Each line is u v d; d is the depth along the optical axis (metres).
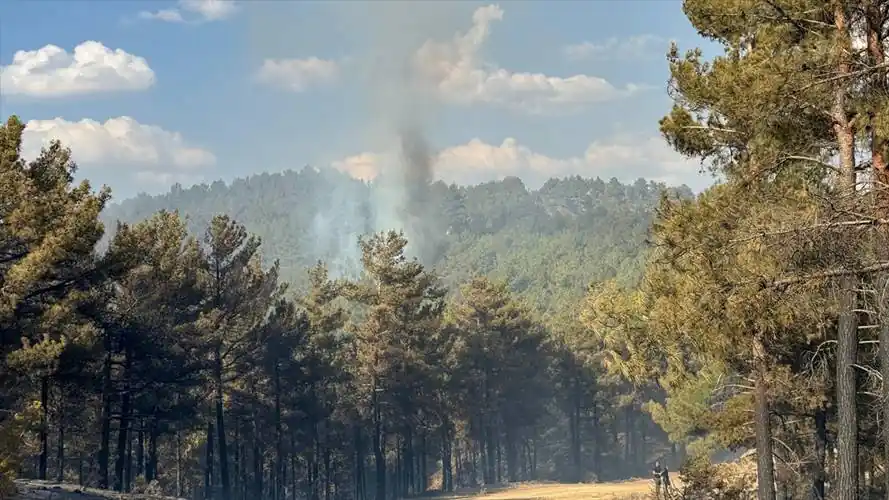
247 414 53.59
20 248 25.70
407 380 56.47
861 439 17.95
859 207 10.88
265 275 49.34
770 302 12.07
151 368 38.81
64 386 33.41
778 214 11.76
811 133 12.66
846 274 11.40
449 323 65.19
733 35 13.18
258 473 57.16
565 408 85.69
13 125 24.64
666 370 17.19
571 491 49.59
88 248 26.58
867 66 11.45
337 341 58.91
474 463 84.62
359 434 65.19
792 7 12.36
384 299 55.47
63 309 26.44
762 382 16.11
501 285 72.06
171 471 65.50
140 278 36.97
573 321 80.31
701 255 12.93
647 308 16.31
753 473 22.91
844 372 12.81
